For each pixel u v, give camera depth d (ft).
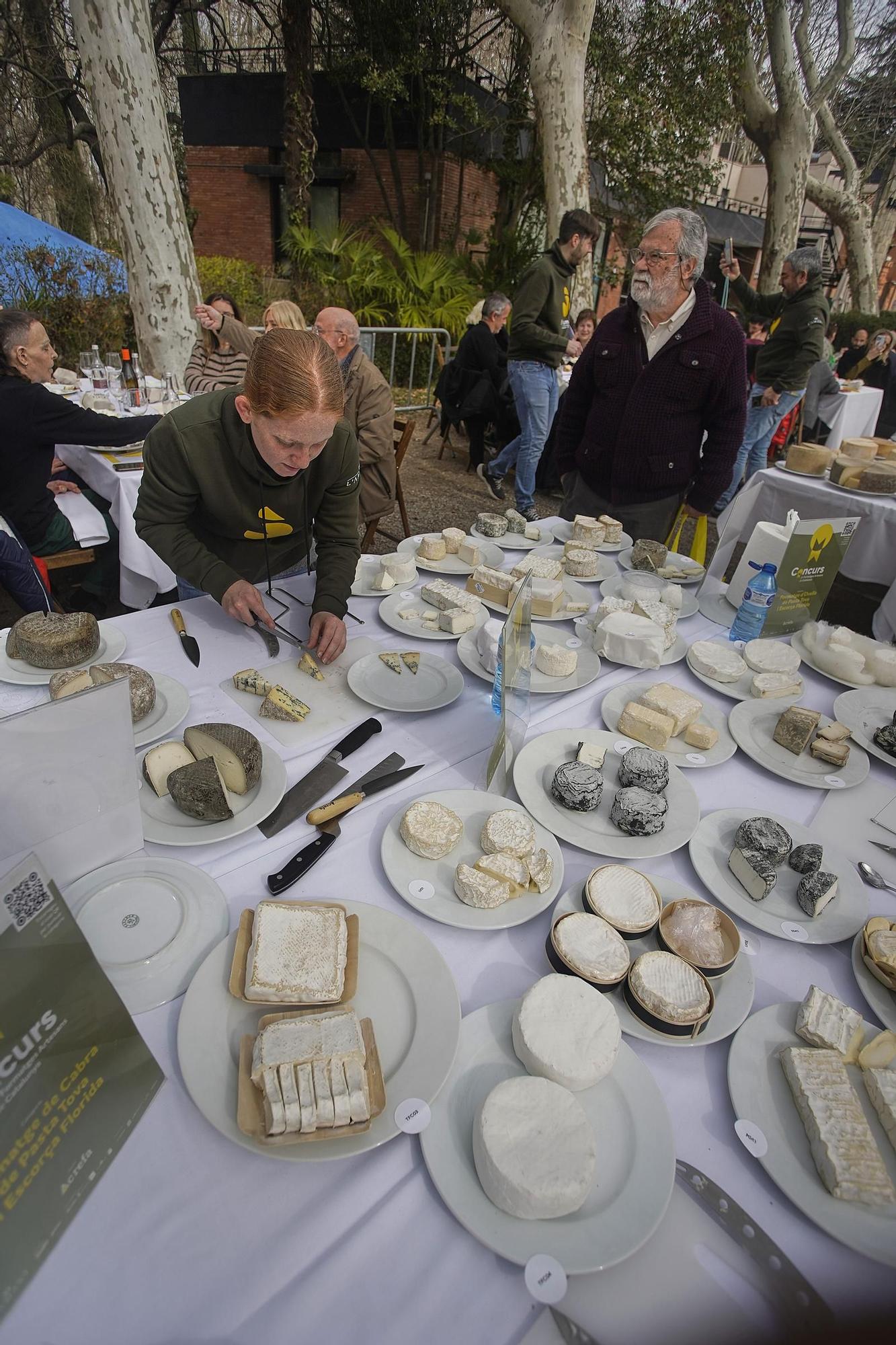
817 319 15.93
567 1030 2.78
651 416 9.09
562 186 28.63
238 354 13.91
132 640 5.62
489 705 5.24
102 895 3.32
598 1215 2.33
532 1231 2.27
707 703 5.58
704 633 6.78
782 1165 2.55
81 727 3.04
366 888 3.61
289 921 3.15
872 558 11.58
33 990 2.22
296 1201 2.34
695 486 9.57
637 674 5.95
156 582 10.41
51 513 10.36
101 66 17.75
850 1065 2.93
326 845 3.77
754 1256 2.31
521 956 3.34
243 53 54.24
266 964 2.93
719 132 41.52
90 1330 2.01
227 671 5.33
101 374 15.01
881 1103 2.73
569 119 27.53
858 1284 2.26
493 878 3.53
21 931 2.19
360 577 7.02
